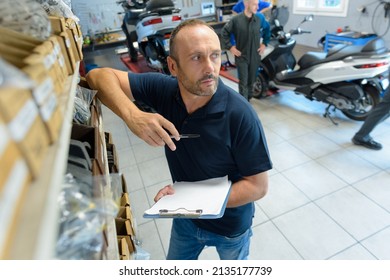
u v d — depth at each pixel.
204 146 0.99
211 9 6.59
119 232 1.13
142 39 3.89
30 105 0.36
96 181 0.63
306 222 1.89
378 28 4.14
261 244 1.77
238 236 1.18
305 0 5.42
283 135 2.91
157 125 0.88
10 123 0.30
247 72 3.38
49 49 0.55
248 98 3.62
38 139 0.37
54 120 0.44
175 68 0.95
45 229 0.30
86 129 0.88
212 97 0.94
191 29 0.85
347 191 2.10
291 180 2.27
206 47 0.84
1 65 0.34
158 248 1.82
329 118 3.13
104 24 5.99
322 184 2.20
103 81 1.15
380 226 1.81
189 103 1.00
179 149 1.06
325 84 2.96
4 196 0.28
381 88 2.71
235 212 1.11
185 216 0.86
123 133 3.34
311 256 1.67
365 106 2.86
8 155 0.29
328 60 2.87
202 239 1.23
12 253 0.29
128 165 2.72
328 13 4.93
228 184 1.01
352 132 2.81
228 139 0.96
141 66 5.46
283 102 3.68
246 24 3.12
